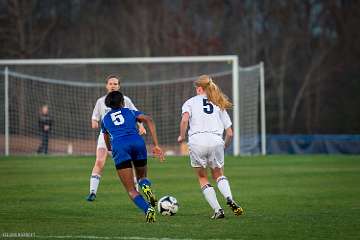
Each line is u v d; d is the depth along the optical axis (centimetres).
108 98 3984
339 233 3491
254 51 17900
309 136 13125
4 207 4572
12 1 17388
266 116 16812
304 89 16825
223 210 4397
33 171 7762
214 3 18350
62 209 4469
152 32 18050
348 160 9900
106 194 5388
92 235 3434
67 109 12488
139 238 3344
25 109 12212
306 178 6894
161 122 13112
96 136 12388
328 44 17388
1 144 11781
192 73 16775
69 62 10556
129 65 15875
